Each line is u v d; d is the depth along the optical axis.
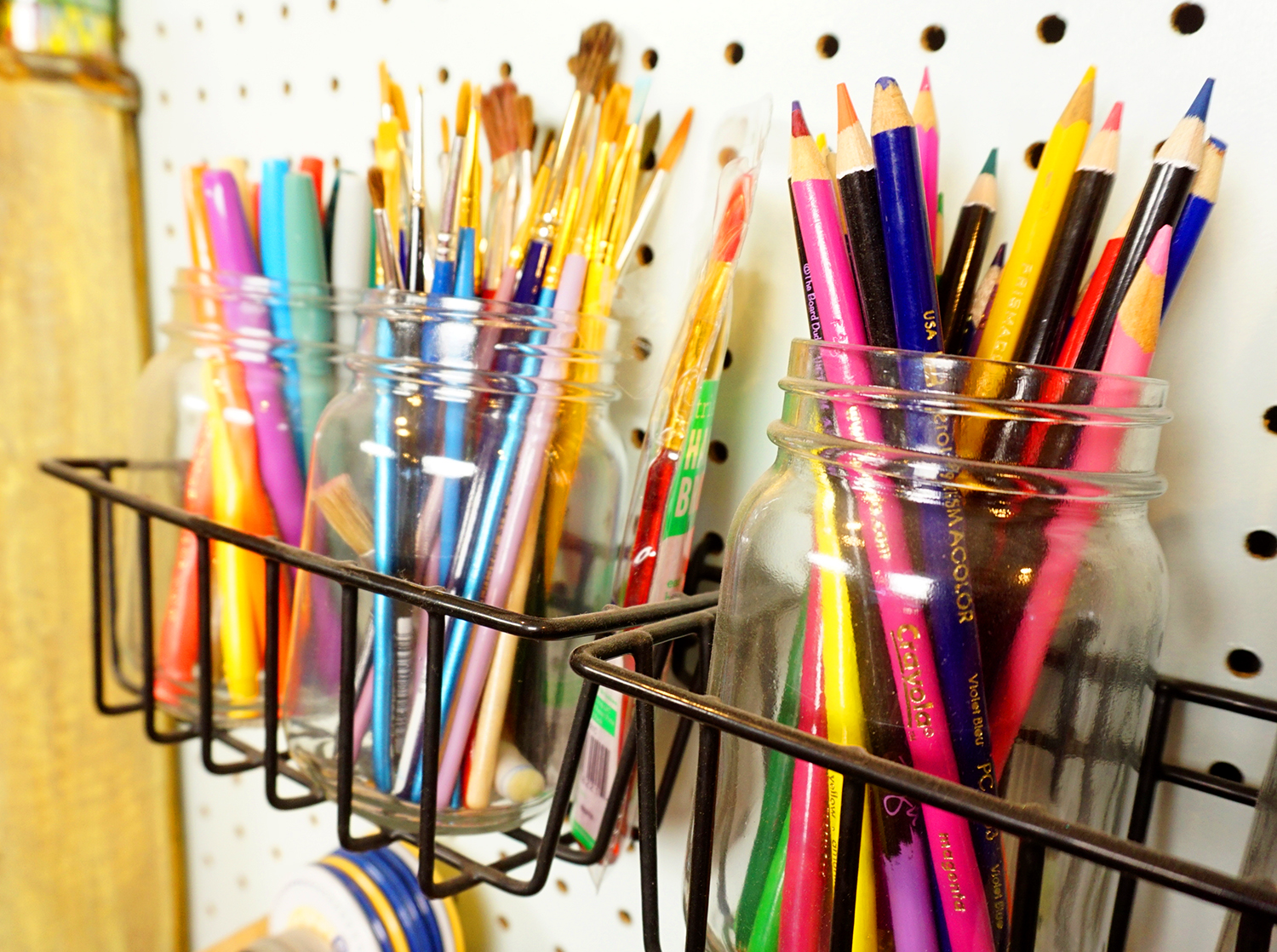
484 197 0.37
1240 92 0.24
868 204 0.21
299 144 0.46
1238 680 0.25
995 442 0.20
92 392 0.54
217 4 0.48
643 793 0.23
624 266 0.31
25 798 0.53
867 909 0.20
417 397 0.28
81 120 0.51
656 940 0.23
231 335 0.35
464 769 0.28
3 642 0.52
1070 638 0.20
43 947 0.54
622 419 0.35
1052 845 0.16
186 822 0.61
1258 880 0.16
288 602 0.36
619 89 0.31
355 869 0.42
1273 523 0.24
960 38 0.28
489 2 0.38
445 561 0.28
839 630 0.21
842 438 0.21
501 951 0.43
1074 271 0.22
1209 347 0.25
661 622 0.26
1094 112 0.26
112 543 0.41
